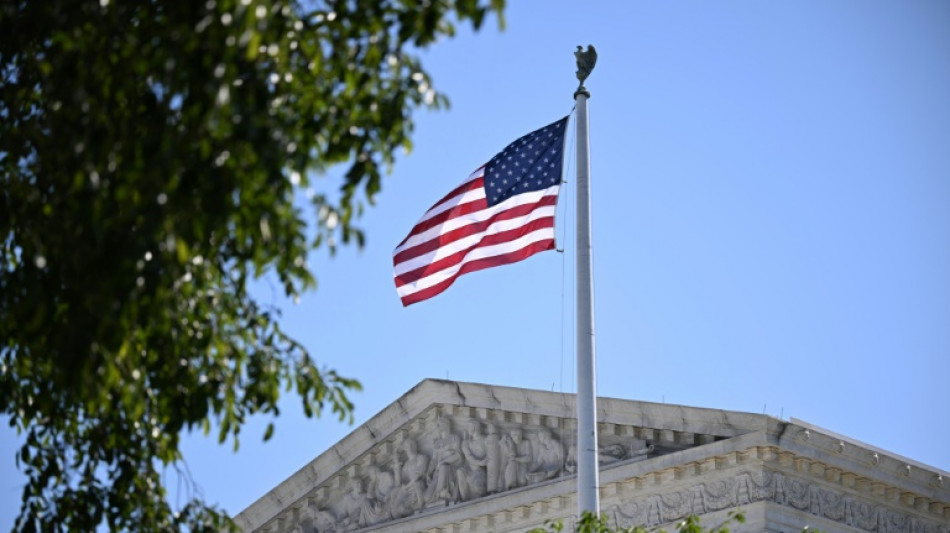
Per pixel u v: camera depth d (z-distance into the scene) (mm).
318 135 29594
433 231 59781
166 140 27281
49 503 34406
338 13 29203
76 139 28438
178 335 31766
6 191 32125
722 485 78500
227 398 32781
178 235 27469
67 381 28266
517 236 57844
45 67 30609
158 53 27656
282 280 30906
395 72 29547
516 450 87062
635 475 80250
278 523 96312
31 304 30031
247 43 26031
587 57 57406
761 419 77125
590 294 53812
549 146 58406
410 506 90562
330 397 33375
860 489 80938
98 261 28281
